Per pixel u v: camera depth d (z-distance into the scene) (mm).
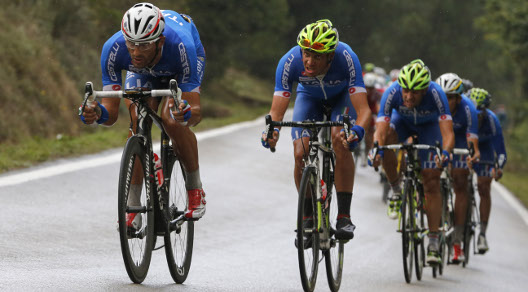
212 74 88125
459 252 21531
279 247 18812
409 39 148875
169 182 12039
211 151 37750
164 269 13906
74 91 45750
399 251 21234
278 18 88750
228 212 23359
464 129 21656
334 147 13703
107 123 11852
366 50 146875
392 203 18656
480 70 147875
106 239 16188
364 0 144500
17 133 35000
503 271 22266
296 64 13469
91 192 21953
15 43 41625
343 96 14125
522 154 76812
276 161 37719
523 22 72250
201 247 17500
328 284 14219
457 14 151500
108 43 11594
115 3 57656
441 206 17938
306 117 14062
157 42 11047
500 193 47125
